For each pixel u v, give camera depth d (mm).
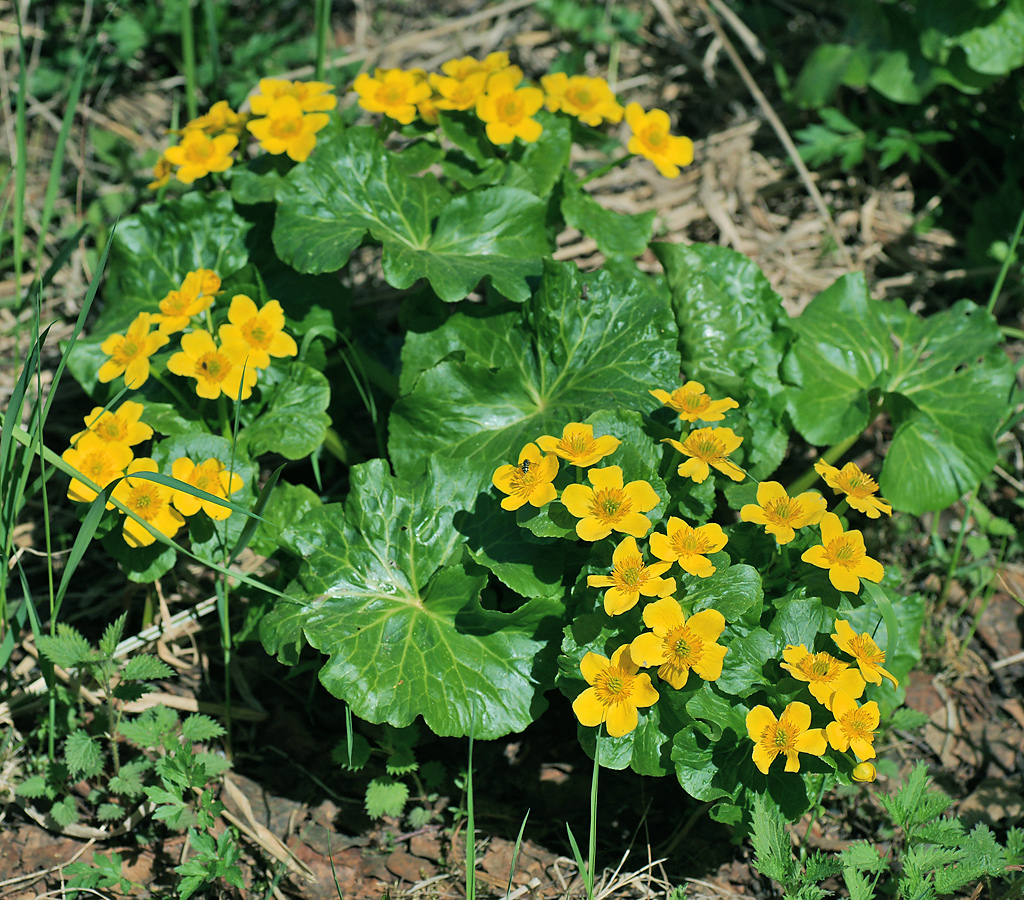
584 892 1198
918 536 1362
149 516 1200
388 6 1685
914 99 1486
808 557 1149
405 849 1220
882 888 1191
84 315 1198
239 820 1224
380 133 1341
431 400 1250
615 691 1126
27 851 1212
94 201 1521
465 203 1293
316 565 1204
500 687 1177
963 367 1405
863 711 1131
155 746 1212
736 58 1532
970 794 1247
